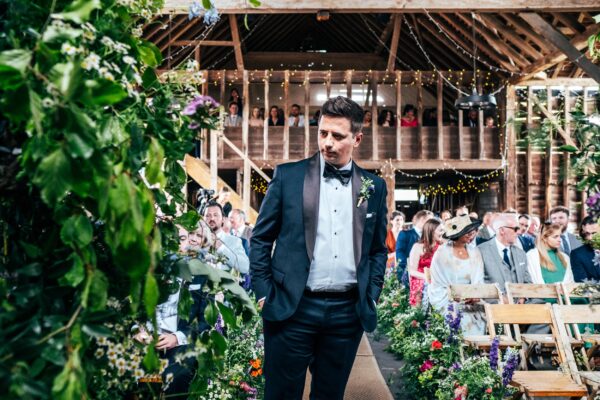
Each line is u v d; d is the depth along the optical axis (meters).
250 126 14.13
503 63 13.14
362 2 8.70
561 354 4.11
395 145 14.23
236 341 4.00
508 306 4.38
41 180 0.91
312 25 17.33
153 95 1.40
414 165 14.05
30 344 0.95
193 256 1.54
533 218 8.05
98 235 1.30
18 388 0.89
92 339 1.24
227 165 13.87
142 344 1.33
